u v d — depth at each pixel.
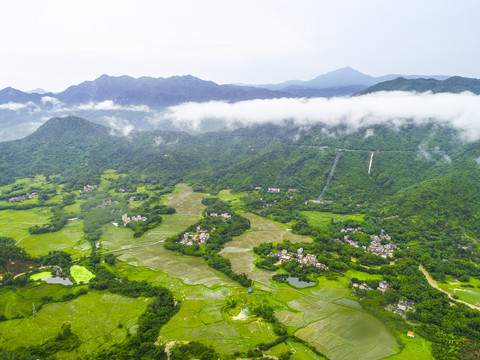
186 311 162.62
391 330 144.50
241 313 160.50
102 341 139.50
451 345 133.50
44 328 147.62
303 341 139.12
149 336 141.50
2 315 153.25
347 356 130.62
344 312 160.25
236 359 129.12
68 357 129.38
